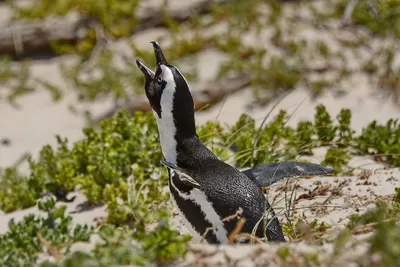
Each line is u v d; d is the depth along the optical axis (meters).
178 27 36.16
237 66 31.48
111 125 24.17
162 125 16.72
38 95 33.03
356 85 30.41
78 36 35.75
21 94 33.09
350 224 14.81
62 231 14.28
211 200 15.09
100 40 35.34
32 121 30.78
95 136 23.78
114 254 12.06
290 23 34.66
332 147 22.72
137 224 13.44
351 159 21.62
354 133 24.11
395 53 32.19
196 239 15.54
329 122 23.11
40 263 12.83
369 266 11.76
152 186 20.34
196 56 33.59
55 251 13.19
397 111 28.25
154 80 16.75
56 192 22.33
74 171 22.73
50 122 30.58
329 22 34.66
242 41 34.03
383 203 15.46
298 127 22.97
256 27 34.59
